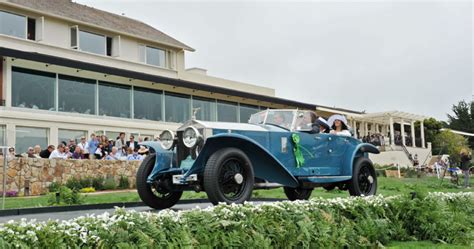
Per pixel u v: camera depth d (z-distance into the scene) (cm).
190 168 602
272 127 709
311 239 521
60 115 1773
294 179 682
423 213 675
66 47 2144
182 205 799
